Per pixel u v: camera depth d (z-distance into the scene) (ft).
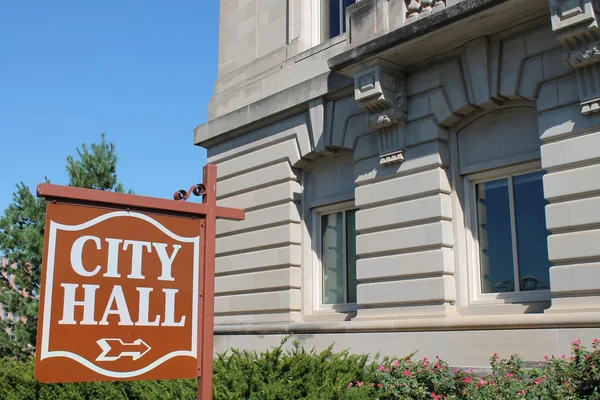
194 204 22.02
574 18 36.19
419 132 45.80
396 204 46.42
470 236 44.32
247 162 60.44
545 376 31.50
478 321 39.78
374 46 44.62
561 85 38.88
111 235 20.49
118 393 34.27
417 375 34.60
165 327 20.93
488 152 43.80
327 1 59.47
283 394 28.94
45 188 19.52
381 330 44.98
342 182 53.88
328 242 55.31
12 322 84.38
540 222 41.45
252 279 58.08
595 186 36.73
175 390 30.89
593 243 36.37
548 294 39.91
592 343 32.78
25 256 82.74
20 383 37.24
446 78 44.91
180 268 21.52
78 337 19.51
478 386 32.42
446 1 43.65
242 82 63.36
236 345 56.80
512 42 41.70
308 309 54.60
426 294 43.62
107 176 85.92
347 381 32.48
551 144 38.81
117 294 20.30
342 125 51.67
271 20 62.08
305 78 55.83
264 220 57.82
